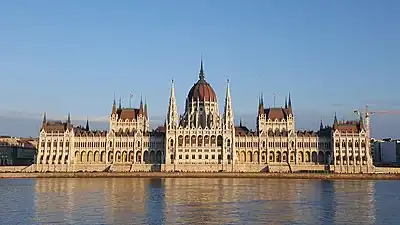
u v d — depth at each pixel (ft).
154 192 588.09
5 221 379.14
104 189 631.56
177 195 552.00
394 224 375.04
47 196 543.39
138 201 495.41
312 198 527.81
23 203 479.41
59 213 416.05
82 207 451.12
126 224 367.25
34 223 370.94
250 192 589.73
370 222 383.04
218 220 384.88
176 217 396.98
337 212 428.56
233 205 466.70
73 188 649.20
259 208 447.83
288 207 456.04
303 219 392.47
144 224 367.66
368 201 504.84
